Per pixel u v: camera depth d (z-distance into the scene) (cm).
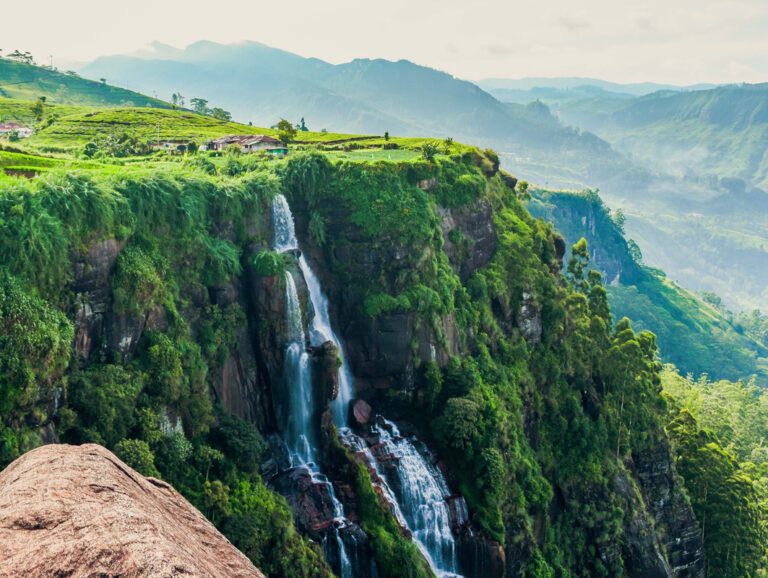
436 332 8500
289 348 7306
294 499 6750
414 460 7750
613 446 9862
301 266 8081
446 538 7506
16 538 1335
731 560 10462
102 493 1537
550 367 9819
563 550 8781
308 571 6006
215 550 1702
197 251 6794
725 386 19800
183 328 6344
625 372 10406
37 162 7931
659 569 9356
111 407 5438
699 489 10844
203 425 6262
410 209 8638
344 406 8131
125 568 1261
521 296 9931
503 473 7912
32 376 4791
